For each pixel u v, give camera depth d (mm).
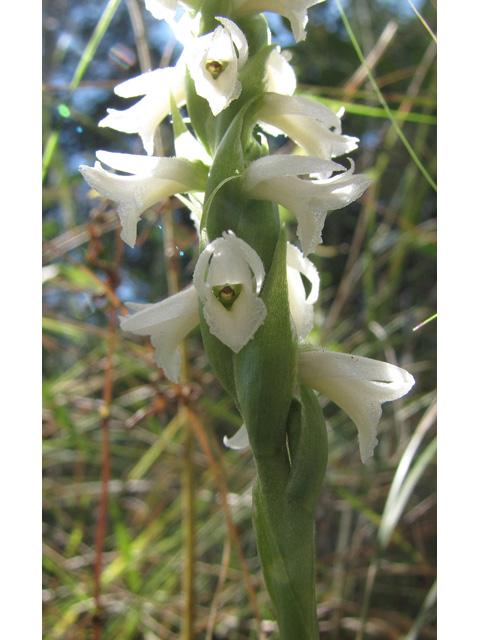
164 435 121
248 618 110
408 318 136
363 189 58
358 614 115
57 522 132
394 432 132
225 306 57
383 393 62
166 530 124
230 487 123
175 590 114
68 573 113
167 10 63
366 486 125
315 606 59
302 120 63
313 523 59
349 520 122
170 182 62
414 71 135
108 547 127
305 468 58
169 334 62
